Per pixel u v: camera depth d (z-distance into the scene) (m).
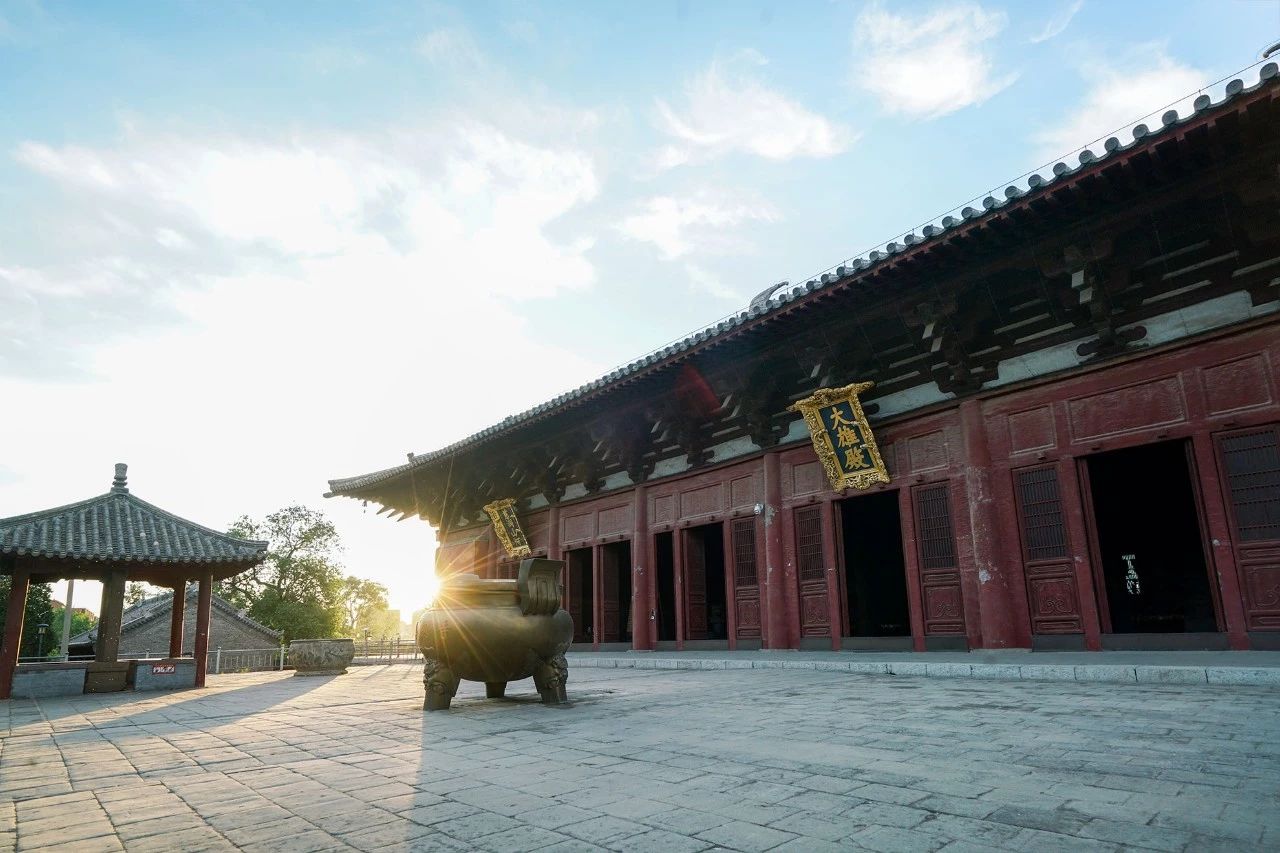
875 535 30.59
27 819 5.16
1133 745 6.59
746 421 22.84
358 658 40.72
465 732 8.67
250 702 14.07
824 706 10.05
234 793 5.85
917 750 6.68
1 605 52.84
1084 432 15.88
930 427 18.64
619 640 28.56
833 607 19.92
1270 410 13.54
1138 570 25.64
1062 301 15.98
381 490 37.19
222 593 63.97
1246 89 11.15
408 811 5.13
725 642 22.78
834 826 4.46
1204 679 11.30
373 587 79.19
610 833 4.47
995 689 11.50
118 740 9.15
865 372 19.98
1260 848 3.90
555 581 11.62
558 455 28.97
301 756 7.47
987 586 16.56
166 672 19.11
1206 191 13.22
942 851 3.96
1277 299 13.80
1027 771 5.71
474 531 35.56
